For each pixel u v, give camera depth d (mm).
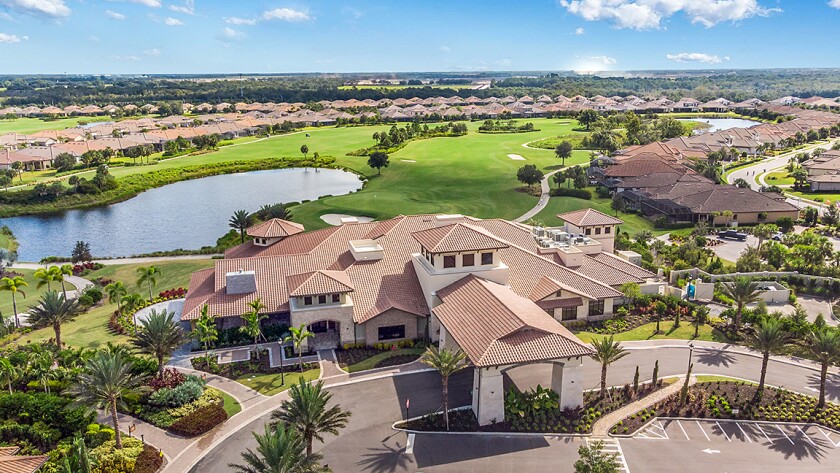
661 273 82125
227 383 54562
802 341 61062
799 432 46094
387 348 61594
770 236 99000
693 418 47906
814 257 83938
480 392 46438
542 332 48688
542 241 78062
